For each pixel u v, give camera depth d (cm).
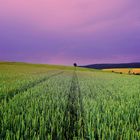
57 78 3653
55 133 636
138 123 707
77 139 601
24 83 2255
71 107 1122
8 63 11869
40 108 916
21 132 582
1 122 661
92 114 799
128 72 11731
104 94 1625
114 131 592
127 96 1452
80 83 2884
